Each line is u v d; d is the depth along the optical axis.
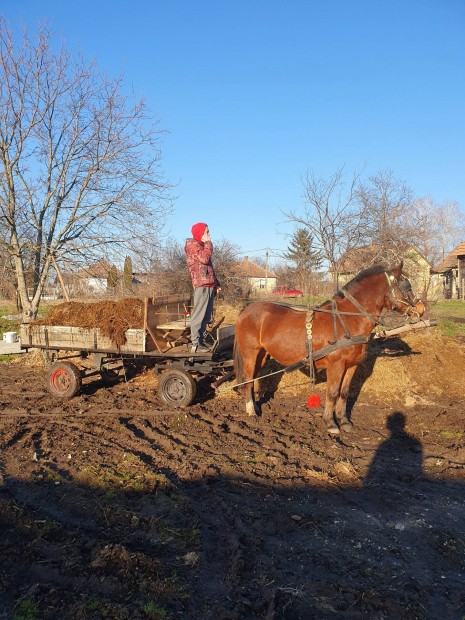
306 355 7.36
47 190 12.71
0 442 6.96
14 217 12.32
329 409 7.34
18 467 6.13
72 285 15.02
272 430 7.45
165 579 3.86
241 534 4.57
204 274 8.27
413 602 3.71
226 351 9.28
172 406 8.51
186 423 7.76
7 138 12.09
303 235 18.83
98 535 4.57
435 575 4.09
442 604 3.72
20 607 3.53
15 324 19.22
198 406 8.58
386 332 7.53
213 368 8.54
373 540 4.59
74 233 12.87
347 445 6.89
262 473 5.95
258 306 7.96
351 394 9.07
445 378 9.63
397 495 5.42
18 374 11.43
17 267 12.86
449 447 6.76
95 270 14.01
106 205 12.68
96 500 5.22
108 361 9.24
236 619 3.45
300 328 7.42
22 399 9.26
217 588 3.85
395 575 4.06
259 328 7.80
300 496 5.38
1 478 5.82
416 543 4.55
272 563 4.18
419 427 7.55
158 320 8.92
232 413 8.27
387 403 8.66
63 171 12.45
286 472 5.98
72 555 4.20
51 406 8.77
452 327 15.77
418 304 7.20
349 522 4.89
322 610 3.62
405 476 5.88
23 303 13.05
